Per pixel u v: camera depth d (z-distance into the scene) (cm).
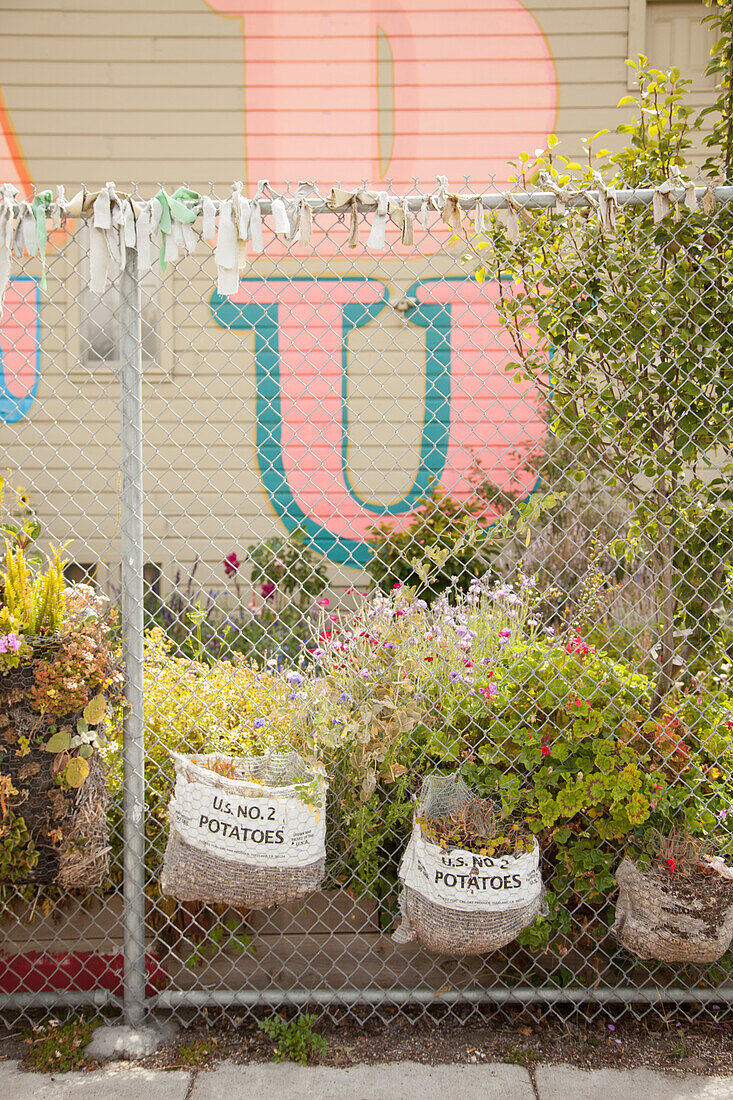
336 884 262
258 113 596
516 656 279
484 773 261
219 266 245
